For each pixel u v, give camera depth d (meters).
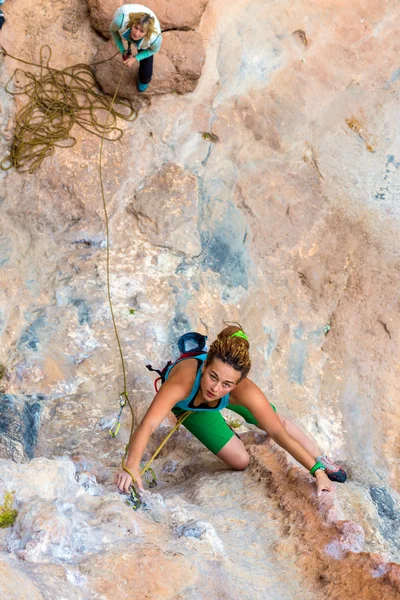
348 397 9.48
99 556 3.09
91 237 8.80
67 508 3.38
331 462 4.97
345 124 10.59
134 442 4.30
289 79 10.34
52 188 8.78
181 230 9.03
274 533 4.13
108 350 7.79
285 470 4.75
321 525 4.06
